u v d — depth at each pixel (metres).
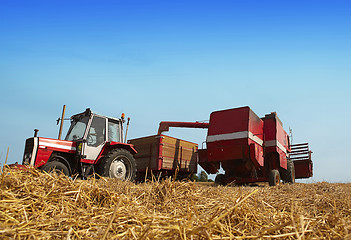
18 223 1.73
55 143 7.03
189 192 3.25
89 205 2.50
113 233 1.71
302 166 12.26
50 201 2.36
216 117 9.49
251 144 8.55
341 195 3.96
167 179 3.45
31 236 1.53
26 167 3.05
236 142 8.77
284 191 4.82
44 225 1.76
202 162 9.67
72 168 7.24
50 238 1.58
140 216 2.07
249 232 1.79
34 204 2.25
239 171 9.52
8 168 2.79
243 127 8.78
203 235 1.51
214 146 9.18
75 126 8.02
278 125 10.12
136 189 3.46
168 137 10.98
